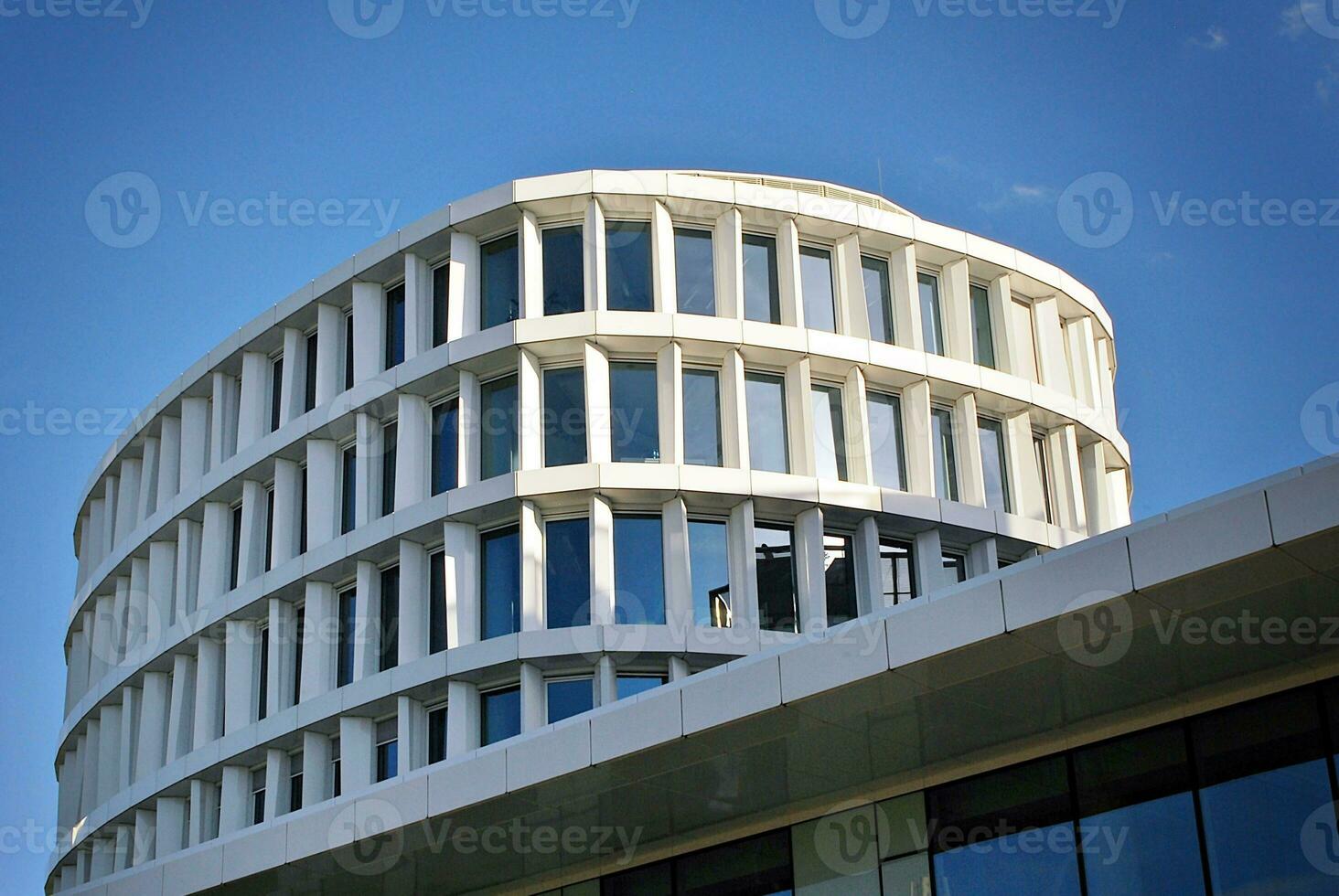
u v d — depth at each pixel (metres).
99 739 53.03
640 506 41.53
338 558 42.84
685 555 40.47
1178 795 18.98
